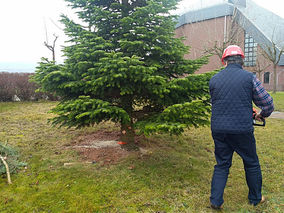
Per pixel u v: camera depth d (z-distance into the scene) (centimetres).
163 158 364
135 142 441
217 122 222
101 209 232
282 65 2694
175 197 255
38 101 1165
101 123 623
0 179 285
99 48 328
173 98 342
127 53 354
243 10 1841
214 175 235
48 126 591
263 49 2133
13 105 1005
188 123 275
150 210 231
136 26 339
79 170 316
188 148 426
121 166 329
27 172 310
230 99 214
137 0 387
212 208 235
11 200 243
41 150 399
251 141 220
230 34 1457
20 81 1140
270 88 2761
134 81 304
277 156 387
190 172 316
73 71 330
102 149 402
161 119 293
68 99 358
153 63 336
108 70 292
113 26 376
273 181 296
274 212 230
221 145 229
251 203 242
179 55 351
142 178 297
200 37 2278
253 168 229
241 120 212
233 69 223
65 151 392
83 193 259
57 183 280
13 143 434
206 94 326
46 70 307
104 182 284
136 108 437
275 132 558
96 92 331
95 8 331
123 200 247
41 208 232
